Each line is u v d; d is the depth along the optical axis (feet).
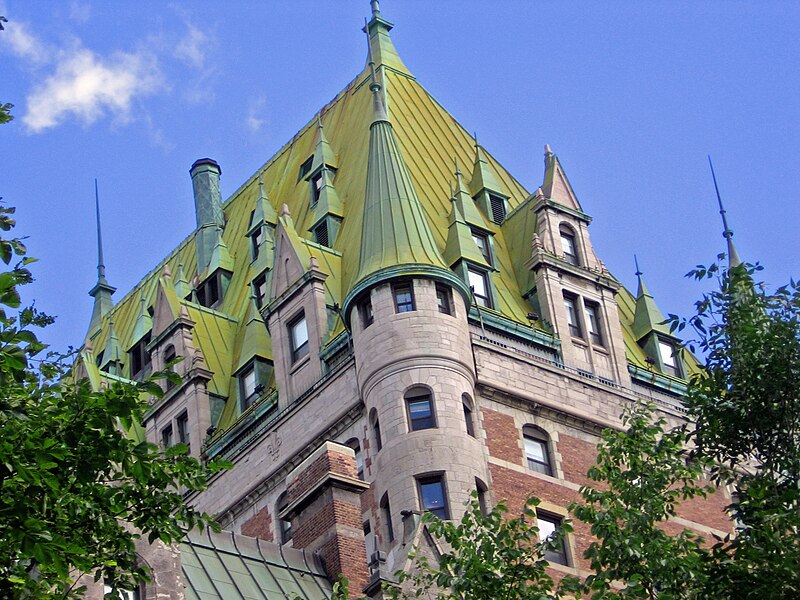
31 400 106.93
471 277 235.40
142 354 271.69
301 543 151.53
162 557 132.46
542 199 250.16
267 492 233.55
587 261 247.91
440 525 136.46
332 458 152.15
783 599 129.39
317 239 253.24
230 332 261.03
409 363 216.54
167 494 110.52
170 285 264.93
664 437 147.43
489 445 218.18
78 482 106.11
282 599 142.92
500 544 135.33
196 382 250.98
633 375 240.94
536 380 228.22
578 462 225.56
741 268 148.15
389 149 233.55
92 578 124.06
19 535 100.53
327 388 228.22
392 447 212.23
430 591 149.28
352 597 145.69
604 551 136.77
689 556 133.28
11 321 105.60
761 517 134.10
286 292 241.96
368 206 229.66
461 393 217.36
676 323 148.56
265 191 281.13
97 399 106.32
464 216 245.45
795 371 143.33
